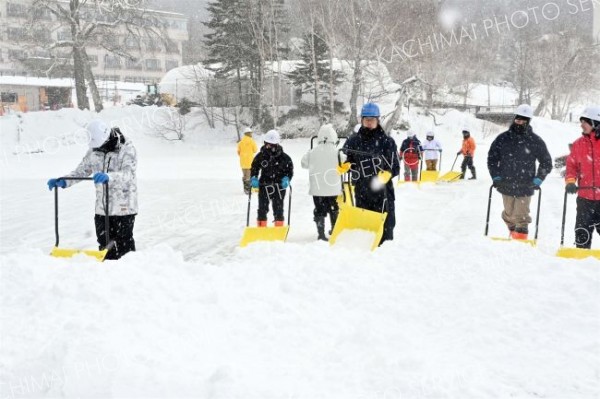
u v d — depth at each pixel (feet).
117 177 20.48
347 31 121.90
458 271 17.40
